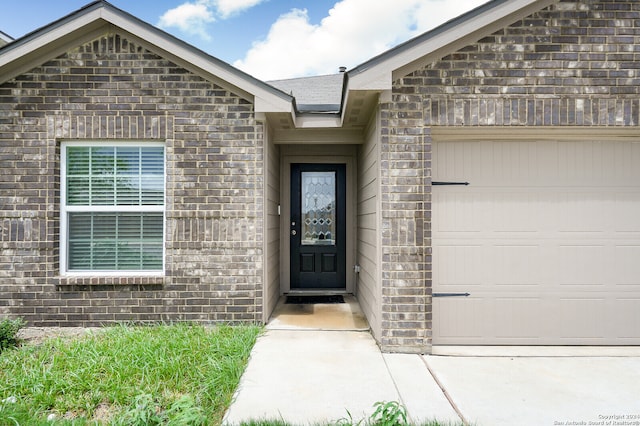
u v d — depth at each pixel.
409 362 3.74
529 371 3.56
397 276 4.04
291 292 6.84
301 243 6.95
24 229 4.61
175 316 4.68
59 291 4.63
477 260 4.26
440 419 2.72
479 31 3.99
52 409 2.80
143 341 3.83
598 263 4.26
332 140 5.57
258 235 4.70
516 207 4.26
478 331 4.25
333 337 4.43
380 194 4.06
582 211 4.27
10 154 4.60
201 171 4.70
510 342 4.26
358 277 6.26
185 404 2.53
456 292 4.26
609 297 4.26
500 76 3.99
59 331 4.47
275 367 3.56
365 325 4.89
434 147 4.23
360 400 2.96
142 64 4.66
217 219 4.70
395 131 4.04
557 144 4.27
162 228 4.84
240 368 3.42
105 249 4.83
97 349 3.69
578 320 4.27
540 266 4.26
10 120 4.61
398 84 4.04
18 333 4.37
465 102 4.00
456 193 4.25
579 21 3.98
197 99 4.68
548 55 3.98
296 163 6.91
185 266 4.68
